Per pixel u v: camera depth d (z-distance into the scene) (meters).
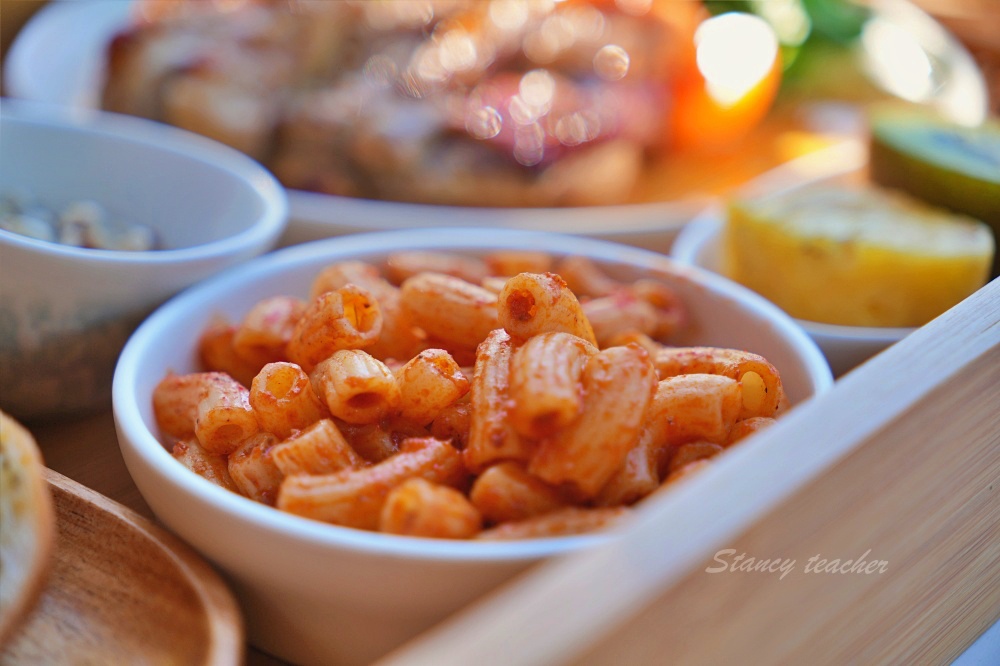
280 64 0.51
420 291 0.31
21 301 0.32
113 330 0.33
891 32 0.63
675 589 0.23
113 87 0.48
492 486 0.27
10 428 0.27
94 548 0.28
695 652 0.24
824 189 0.41
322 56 0.53
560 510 0.27
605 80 0.52
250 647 0.29
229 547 0.27
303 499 0.27
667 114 0.51
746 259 0.39
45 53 0.53
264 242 0.35
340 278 0.32
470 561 0.25
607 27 0.54
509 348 0.29
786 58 0.62
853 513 0.26
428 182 0.45
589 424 0.27
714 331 0.34
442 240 0.37
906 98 0.59
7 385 0.32
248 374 0.33
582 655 0.23
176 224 0.38
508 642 0.22
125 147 0.39
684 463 0.29
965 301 0.28
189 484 0.27
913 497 0.27
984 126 0.45
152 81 0.47
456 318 0.31
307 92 0.51
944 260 0.36
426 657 0.22
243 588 0.28
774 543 0.24
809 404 0.26
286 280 0.35
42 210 0.37
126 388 0.30
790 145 0.57
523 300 0.29
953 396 0.26
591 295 0.35
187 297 0.33
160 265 0.33
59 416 0.34
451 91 0.50
